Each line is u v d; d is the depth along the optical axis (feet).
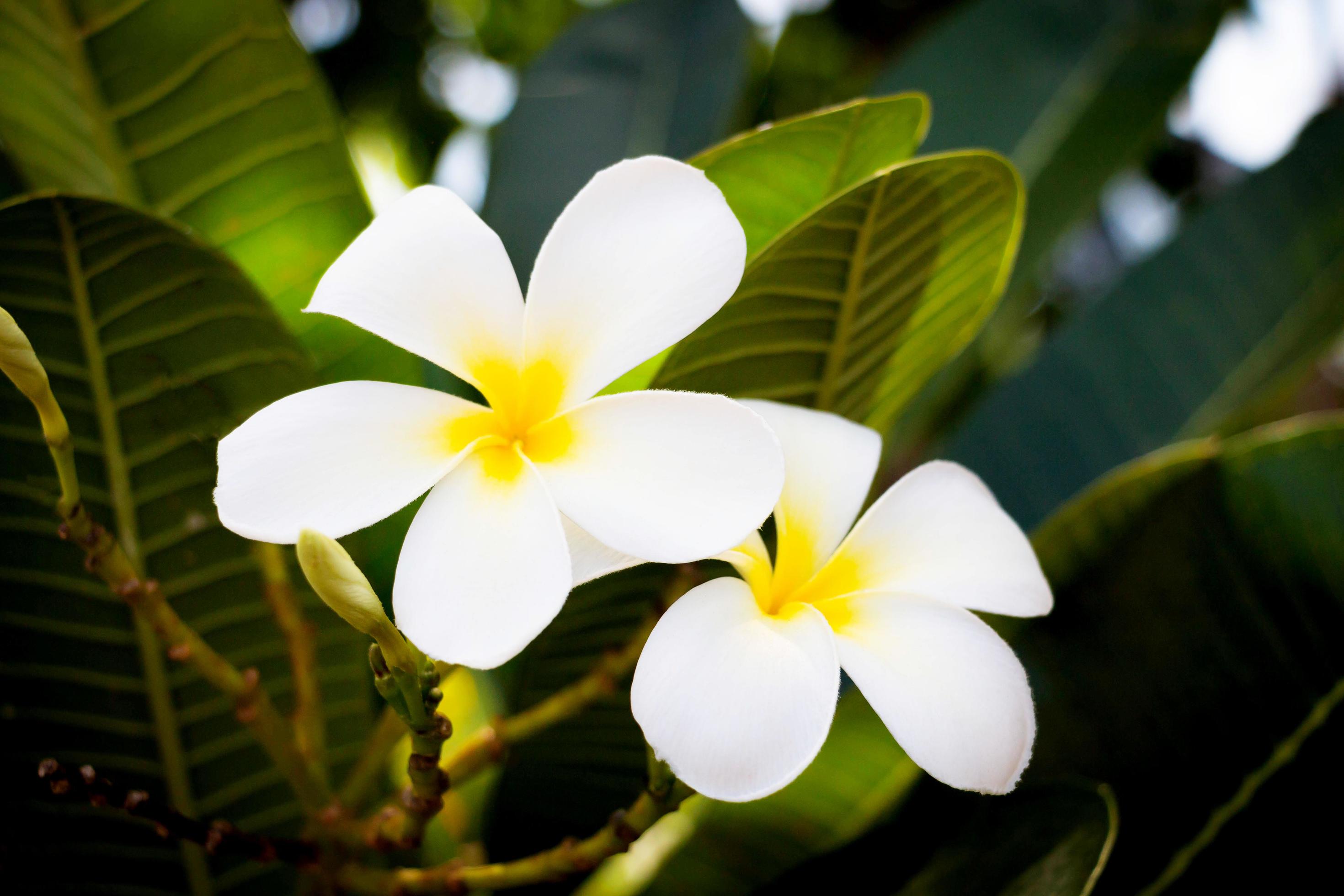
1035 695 1.85
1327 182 2.61
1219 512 1.83
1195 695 1.82
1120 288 2.62
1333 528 1.80
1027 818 1.76
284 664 1.75
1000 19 2.96
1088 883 1.65
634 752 1.82
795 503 1.60
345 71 3.96
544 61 2.89
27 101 1.75
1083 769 1.83
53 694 1.69
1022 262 2.76
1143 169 4.42
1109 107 2.82
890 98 1.66
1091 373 2.53
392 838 1.63
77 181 1.79
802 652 1.50
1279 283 2.54
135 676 1.70
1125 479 1.83
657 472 1.50
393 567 1.87
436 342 1.53
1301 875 1.77
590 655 1.79
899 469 2.99
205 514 1.69
